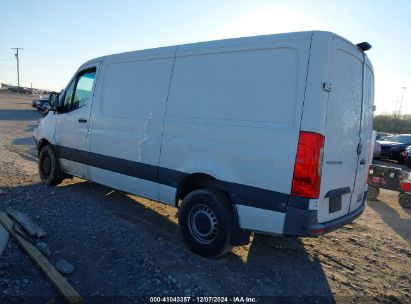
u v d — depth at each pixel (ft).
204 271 12.37
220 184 12.91
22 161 30.14
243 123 12.29
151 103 15.49
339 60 11.75
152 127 15.25
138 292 10.83
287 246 15.49
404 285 13.16
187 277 11.78
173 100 14.60
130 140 16.28
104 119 17.80
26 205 17.62
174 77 14.69
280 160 11.37
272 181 11.58
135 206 18.76
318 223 11.39
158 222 16.74
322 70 10.93
